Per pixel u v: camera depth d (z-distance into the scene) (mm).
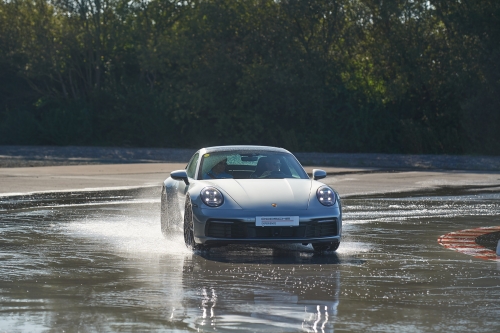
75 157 69812
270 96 88000
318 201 15805
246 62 91125
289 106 87438
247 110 90875
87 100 101312
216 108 92250
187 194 16391
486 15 79625
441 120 83500
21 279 12180
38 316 9438
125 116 95562
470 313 9750
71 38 99250
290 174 17625
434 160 64188
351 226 20469
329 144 86625
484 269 13461
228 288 11445
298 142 88062
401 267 13672
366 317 9461
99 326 8898
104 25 101688
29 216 22469
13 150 81312
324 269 13414
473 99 76812
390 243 17094
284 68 87875
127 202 27141
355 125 85000
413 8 84438
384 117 85750
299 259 14672
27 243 16734
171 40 92250
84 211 24016
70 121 95938
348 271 13195
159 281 12039
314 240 15344
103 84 102688
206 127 92938
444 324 9117
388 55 84625
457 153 80188
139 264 13867
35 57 98938
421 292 11219
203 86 92312
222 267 13586
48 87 102000
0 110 104562
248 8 90250
